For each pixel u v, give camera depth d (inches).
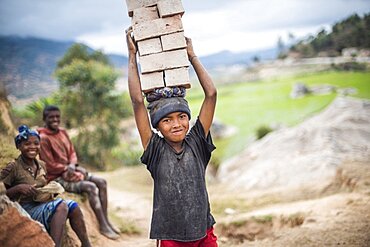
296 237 228.8
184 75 130.5
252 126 1085.8
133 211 317.7
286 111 1142.3
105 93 649.6
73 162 246.2
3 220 113.9
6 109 310.5
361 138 462.3
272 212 278.5
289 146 488.7
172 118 126.8
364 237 212.8
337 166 386.3
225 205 347.3
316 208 268.1
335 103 595.2
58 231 154.2
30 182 163.3
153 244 232.4
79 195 240.4
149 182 473.1
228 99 1514.5
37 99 615.8
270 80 1681.8
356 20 1449.3
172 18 134.1
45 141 235.6
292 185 386.6
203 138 135.3
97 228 235.1
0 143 230.1
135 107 131.2
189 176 129.5
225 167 537.6
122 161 711.7
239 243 246.8
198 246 133.2
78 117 641.0
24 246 116.4
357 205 262.2
